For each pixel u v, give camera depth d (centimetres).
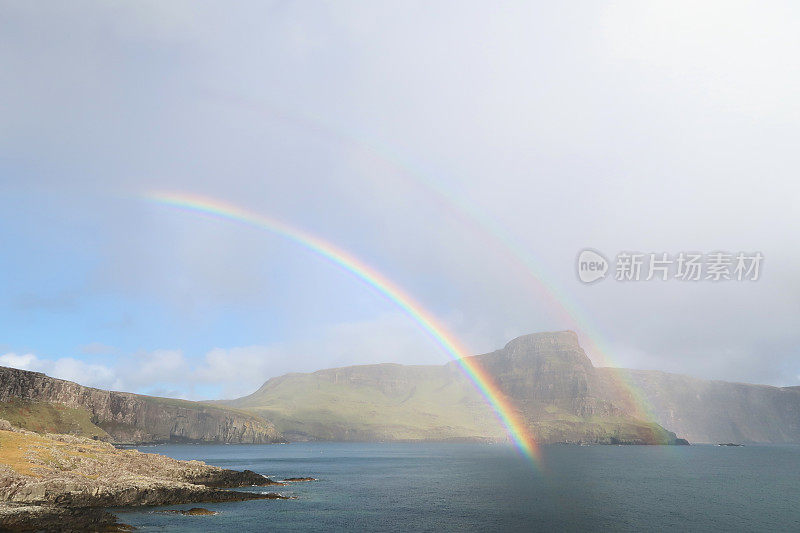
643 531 8338
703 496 12644
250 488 12294
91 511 7812
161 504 9362
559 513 9931
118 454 11956
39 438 11481
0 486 7844
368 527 8438
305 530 8025
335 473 19675
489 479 17162
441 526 8600
